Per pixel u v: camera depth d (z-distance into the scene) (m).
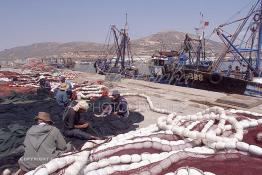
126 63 43.50
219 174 4.12
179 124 6.02
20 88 17.80
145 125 9.56
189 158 4.38
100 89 16.72
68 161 4.47
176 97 16.31
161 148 5.00
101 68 39.34
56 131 5.46
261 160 4.36
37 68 47.25
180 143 5.12
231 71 25.12
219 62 24.22
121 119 9.57
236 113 6.62
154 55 33.66
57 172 4.33
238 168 4.21
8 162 6.03
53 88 16.80
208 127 5.42
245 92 21.20
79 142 7.07
